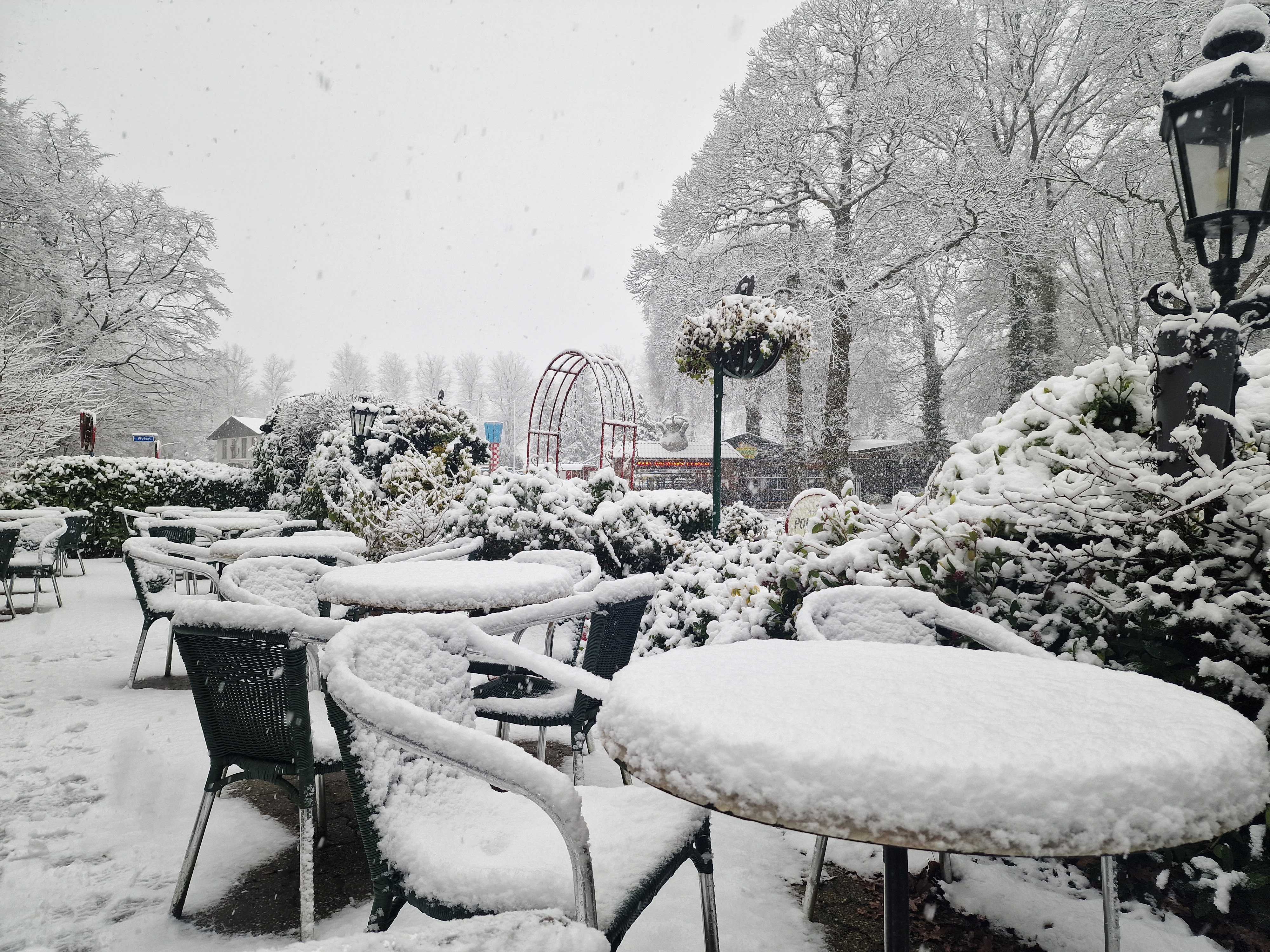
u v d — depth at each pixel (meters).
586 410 44.69
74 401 12.63
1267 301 2.06
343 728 1.31
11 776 2.79
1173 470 2.08
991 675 1.25
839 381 21.58
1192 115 2.14
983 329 22.34
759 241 22.91
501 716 2.31
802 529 6.49
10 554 5.89
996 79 20.83
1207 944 1.73
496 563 3.17
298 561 3.16
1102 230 18.34
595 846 1.34
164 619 5.37
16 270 20.45
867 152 20.95
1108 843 0.81
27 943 1.75
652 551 5.04
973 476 2.56
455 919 1.20
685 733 0.96
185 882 1.88
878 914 1.92
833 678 1.20
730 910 1.92
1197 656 1.92
